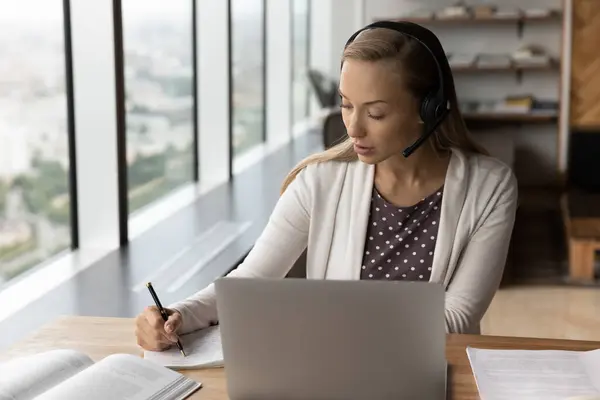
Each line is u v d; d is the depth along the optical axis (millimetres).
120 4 3836
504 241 1917
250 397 1368
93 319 1809
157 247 3930
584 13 7004
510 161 6223
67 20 3775
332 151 2006
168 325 1609
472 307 1853
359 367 1306
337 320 1284
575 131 7117
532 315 4262
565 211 5793
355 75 1747
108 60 3811
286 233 1989
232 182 5699
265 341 1323
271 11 7609
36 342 1676
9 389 1376
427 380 1300
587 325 4113
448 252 1891
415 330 1271
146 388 1421
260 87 7543
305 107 8922
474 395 1402
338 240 1959
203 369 1542
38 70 3551
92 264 3639
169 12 5176
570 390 1396
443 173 1948
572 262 4891
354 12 8250
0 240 3291
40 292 3213
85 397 1356
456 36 7359
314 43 8711
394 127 1773
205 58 5730
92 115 3857
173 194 5242
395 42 1754
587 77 7090
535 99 7359
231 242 4020
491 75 7383
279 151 7102
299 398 1349
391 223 1935
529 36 7270
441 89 1807
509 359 1530
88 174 3900
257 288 1293
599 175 7121
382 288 1255
